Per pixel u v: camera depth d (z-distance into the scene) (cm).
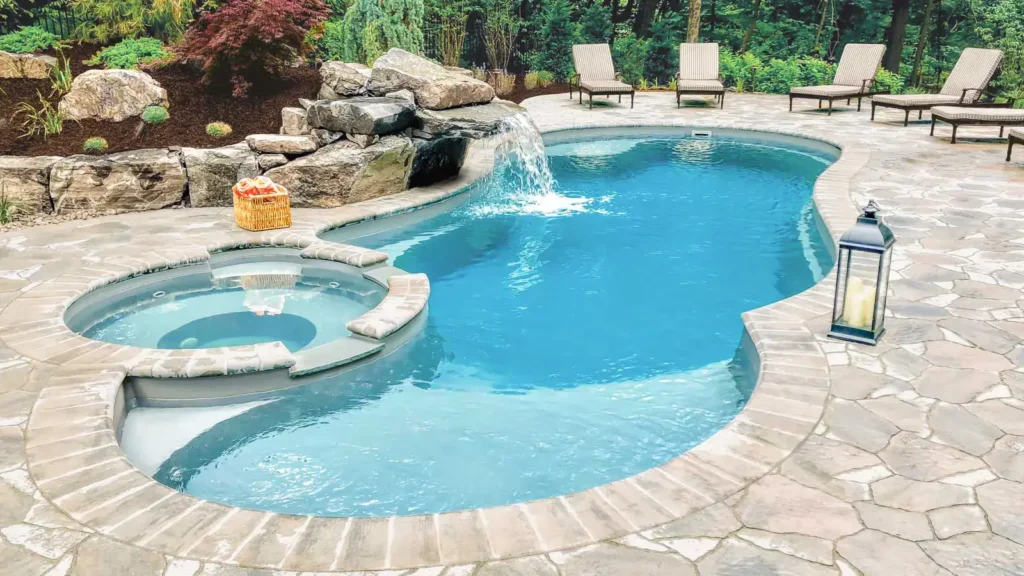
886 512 313
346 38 1332
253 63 1034
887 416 392
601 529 307
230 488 387
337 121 902
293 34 1008
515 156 1130
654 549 294
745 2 2617
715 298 655
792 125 1394
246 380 480
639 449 422
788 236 821
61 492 337
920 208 811
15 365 471
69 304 582
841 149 1175
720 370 521
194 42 1006
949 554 286
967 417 390
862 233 464
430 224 878
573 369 527
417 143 949
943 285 585
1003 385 424
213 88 1018
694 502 323
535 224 877
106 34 1191
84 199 830
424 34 1812
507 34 2064
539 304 648
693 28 2053
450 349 562
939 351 470
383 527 312
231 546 299
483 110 981
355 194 895
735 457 357
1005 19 2206
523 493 380
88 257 689
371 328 534
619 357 545
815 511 315
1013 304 545
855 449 362
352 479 395
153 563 289
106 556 293
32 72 988
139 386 474
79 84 931
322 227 797
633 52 2150
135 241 741
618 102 1705
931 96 1370
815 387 425
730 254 767
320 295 652
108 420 403
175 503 329
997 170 995
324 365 498
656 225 870
